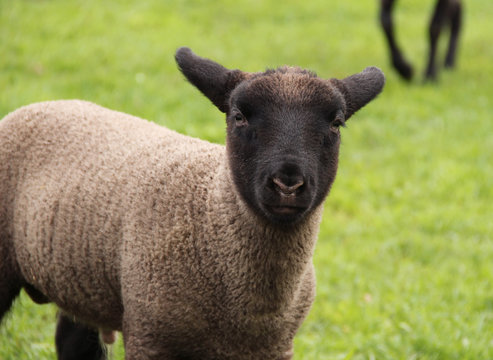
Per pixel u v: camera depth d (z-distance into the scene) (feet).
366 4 71.61
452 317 24.81
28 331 22.21
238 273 15.31
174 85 43.29
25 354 21.08
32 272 17.78
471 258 30.48
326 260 29.37
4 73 40.98
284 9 66.54
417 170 38.32
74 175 17.21
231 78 16.25
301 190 14.11
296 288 15.78
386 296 26.63
